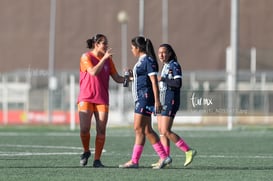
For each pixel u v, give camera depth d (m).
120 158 50.75
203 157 52.12
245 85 135.75
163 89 43.22
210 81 134.88
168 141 43.84
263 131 91.94
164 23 191.50
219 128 97.81
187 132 89.50
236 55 102.38
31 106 138.50
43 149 59.25
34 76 148.62
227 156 53.19
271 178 37.75
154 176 38.16
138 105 42.69
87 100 43.69
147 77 42.50
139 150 43.09
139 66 42.41
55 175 38.41
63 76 149.00
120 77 44.78
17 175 38.31
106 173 39.59
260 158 51.34
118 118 122.75
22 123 132.25
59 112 132.25
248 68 193.38
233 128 97.88
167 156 43.09
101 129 43.78
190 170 41.69
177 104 43.16
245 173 40.16
